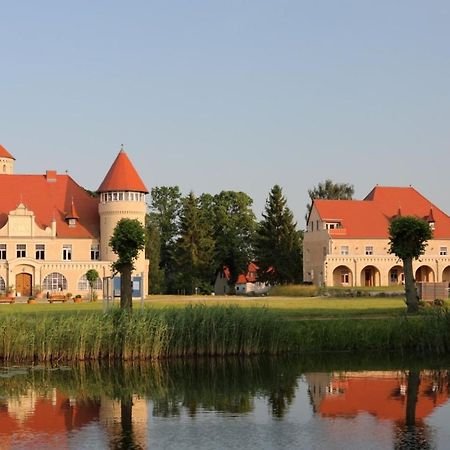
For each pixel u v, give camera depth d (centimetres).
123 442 2997
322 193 16738
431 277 12019
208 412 3519
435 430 3169
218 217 14088
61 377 4375
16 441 3038
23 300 9156
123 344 4884
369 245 11894
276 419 3369
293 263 12938
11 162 12219
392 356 5122
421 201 12694
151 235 13250
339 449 2878
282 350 5153
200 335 4997
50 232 10406
